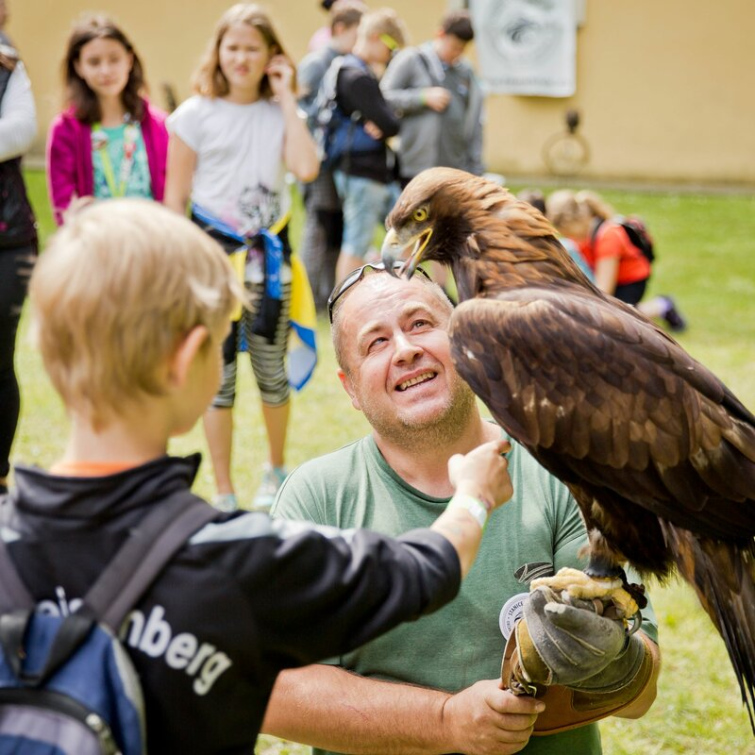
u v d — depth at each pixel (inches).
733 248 557.9
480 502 75.3
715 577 99.6
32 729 60.2
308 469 109.0
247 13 221.3
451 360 103.3
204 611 63.9
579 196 346.6
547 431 99.7
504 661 93.9
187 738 64.7
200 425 278.2
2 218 201.0
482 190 107.6
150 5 719.7
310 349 225.8
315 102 372.5
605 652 88.1
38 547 64.7
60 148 237.1
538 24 719.1
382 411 103.5
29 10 713.0
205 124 221.5
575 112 712.4
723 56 723.4
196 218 223.9
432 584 69.5
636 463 99.3
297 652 67.7
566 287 105.9
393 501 105.3
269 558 65.4
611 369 99.5
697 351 362.9
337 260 376.5
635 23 723.4
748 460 101.2
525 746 102.0
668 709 163.6
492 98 736.3
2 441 213.5
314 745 101.8
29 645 62.9
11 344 208.1
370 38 372.8
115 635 62.7
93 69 232.5
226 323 69.0
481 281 106.1
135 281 63.9
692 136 736.3
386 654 102.5
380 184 350.3
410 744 98.0
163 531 64.6
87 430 67.1
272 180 224.4
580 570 104.0
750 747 155.2
